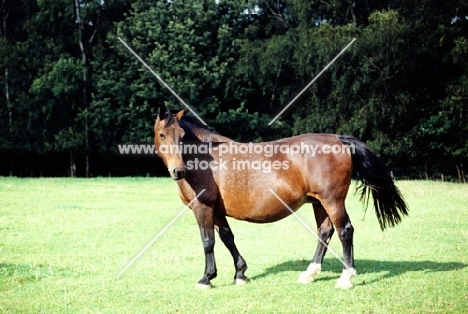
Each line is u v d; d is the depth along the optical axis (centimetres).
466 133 3189
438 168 3497
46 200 1948
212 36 3794
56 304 716
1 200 1931
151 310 687
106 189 2373
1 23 4109
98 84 3591
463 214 1527
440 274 843
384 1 3544
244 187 789
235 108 3862
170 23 3603
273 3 3928
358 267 915
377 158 797
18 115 3919
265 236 1255
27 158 3894
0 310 692
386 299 711
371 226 1368
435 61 3350
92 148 3809
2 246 1135
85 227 1380
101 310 689
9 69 3859
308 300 721
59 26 3919
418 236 1206
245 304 707
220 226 829
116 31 3772
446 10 3341
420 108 3366
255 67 3662
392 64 3225
